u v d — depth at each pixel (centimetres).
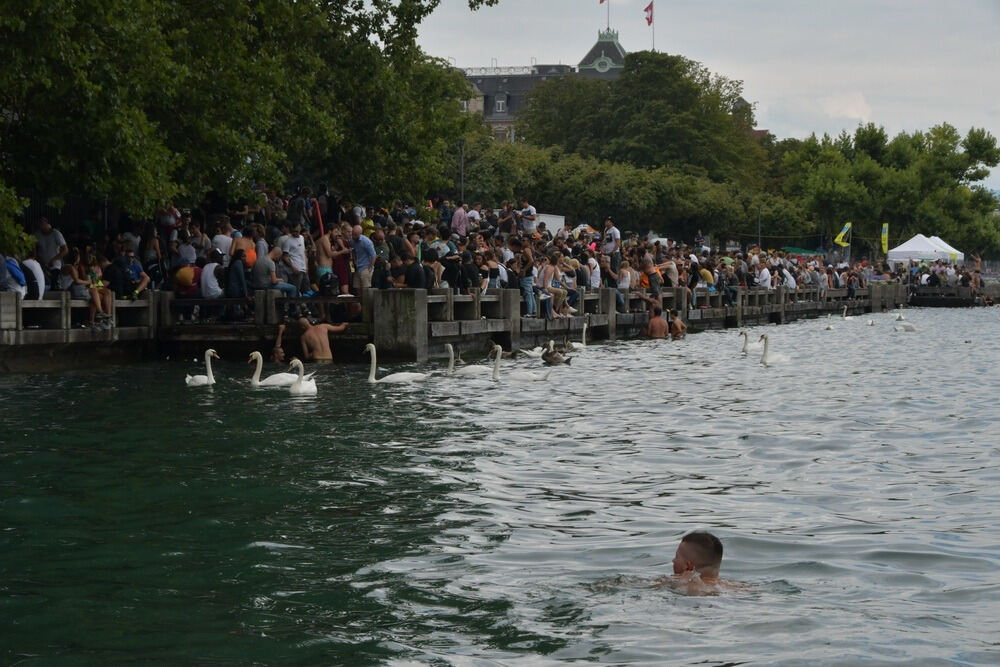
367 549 1037
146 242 3081
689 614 835
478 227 4016
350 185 4178
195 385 2361
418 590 905
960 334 5128
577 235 5206
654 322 4494
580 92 12688
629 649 761
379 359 2961
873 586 906
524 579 934
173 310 3005
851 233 12125
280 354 2898
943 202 12462
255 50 3481
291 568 974
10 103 2497
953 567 963
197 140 3064
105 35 2541
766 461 1510
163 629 816
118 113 2483
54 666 741
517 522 1141
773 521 1142
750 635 786
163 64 2714
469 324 3281
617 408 2092
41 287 2583
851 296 8138
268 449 1582
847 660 734
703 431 1791
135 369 2694
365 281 3059
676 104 11950
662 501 1244
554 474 1409
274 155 3309
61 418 1862
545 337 3869
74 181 2542
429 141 4331
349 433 1734
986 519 1151
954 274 9981
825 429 1819
